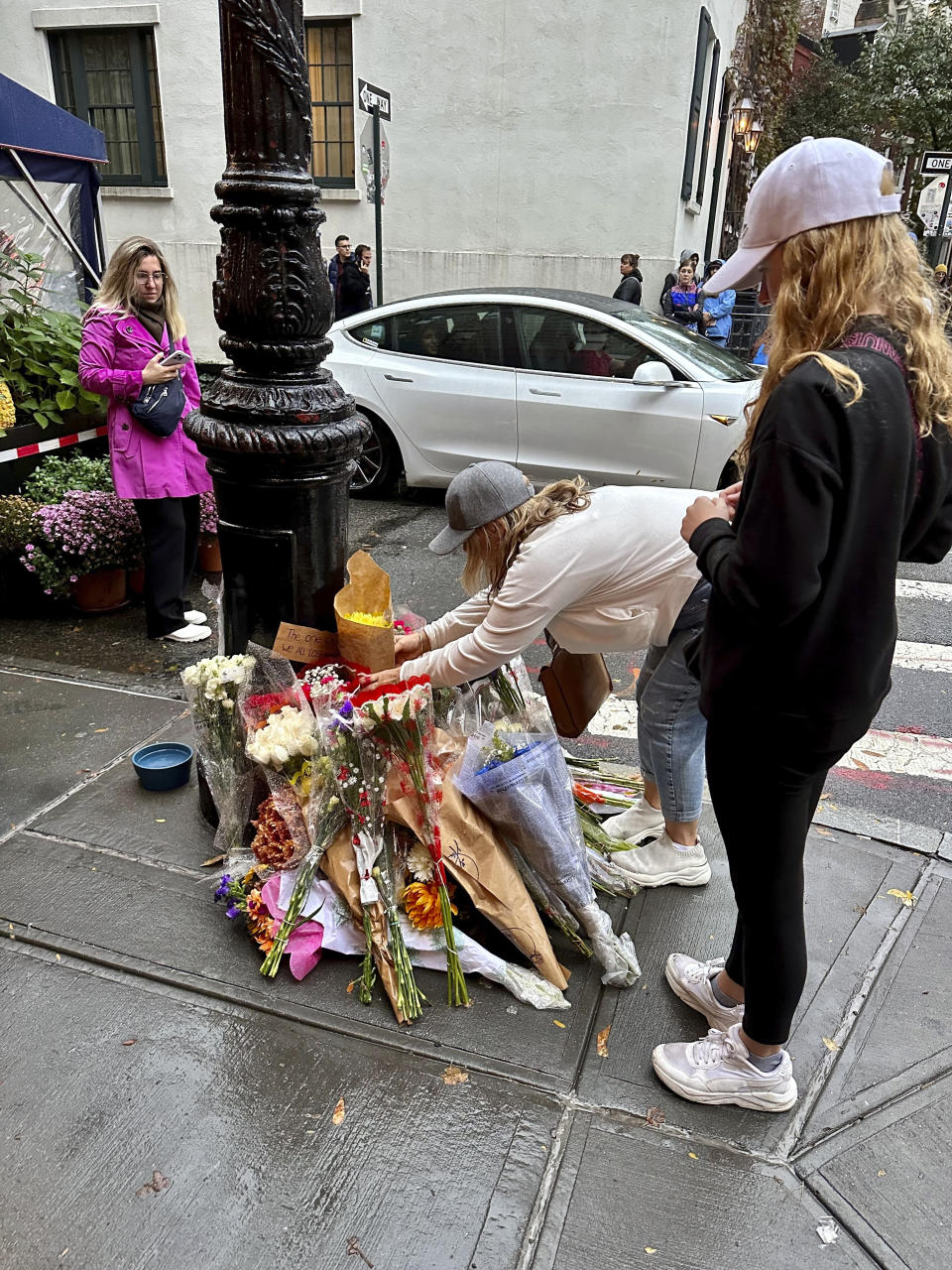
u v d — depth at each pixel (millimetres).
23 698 3779
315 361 2486
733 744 1678
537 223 12117
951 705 4281
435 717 2586
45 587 4645
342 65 12250
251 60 2170
